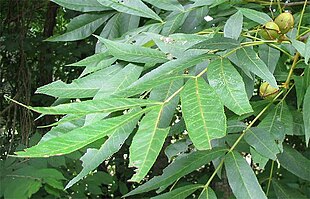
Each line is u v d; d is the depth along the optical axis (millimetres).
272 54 1081
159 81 783
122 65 992
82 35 1302
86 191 1862
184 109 721
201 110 714
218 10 1276
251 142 972
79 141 671
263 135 973
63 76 3197
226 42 900
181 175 955
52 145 655
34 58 3244
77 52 3025
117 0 1101
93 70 1011
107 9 1244
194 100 730
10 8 3139
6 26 3146
